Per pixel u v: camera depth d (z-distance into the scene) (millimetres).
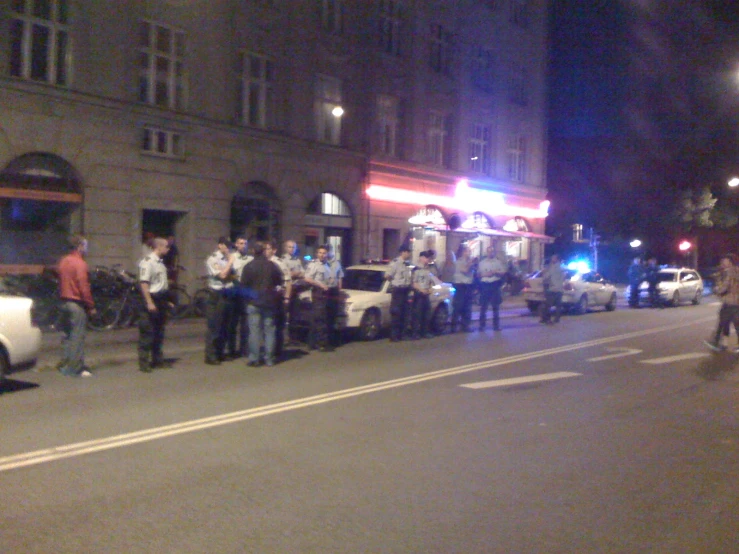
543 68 38938
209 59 21656
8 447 7188
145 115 19828
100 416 8500
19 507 5602
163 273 11586
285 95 24172
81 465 6648
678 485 6379
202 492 5980
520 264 35906
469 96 33406
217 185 21969
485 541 5066
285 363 12578
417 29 30062
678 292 29875
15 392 9859
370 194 27859
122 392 9914
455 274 17797
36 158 17859
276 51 23766
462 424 8445
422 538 5098
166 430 7895
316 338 14141
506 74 36000
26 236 17750
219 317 12156
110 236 19203
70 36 18344
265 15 23344
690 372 12469
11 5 17312
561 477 6543
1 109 17016
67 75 18406
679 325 21047
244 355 13234
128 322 16922
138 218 19844
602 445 7664
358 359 13156
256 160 23172
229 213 22391
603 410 9375
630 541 5125
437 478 6445
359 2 27047
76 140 18406
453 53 32312
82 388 10164
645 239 46750
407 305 16016
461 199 32969
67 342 11047
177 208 20828
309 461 6883
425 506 5734
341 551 4859
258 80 23406
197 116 21172
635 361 13695
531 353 14375
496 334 17672
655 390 10797
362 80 27281
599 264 48906
